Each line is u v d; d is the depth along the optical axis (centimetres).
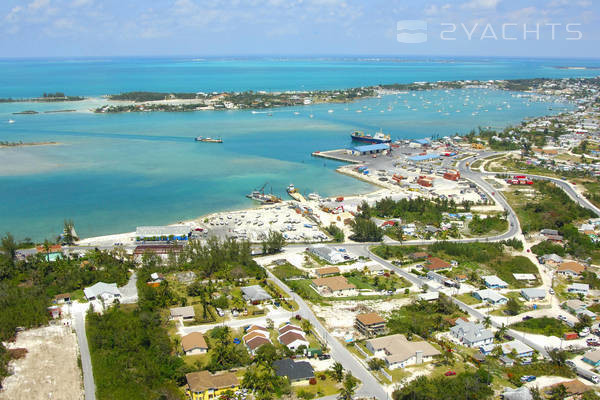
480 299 16800
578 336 14550
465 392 11156
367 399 11212
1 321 14000
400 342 13338
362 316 14738
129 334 13612
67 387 11519
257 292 16400
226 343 13075
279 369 11969
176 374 11950
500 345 13625
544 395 11456
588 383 12225
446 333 14538
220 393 11269
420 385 11388
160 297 15725
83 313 15175
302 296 16638
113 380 11688
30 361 12531
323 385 11712
